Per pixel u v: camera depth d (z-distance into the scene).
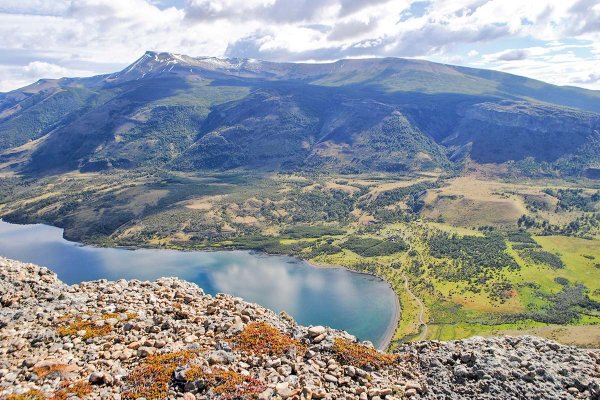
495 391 20.61
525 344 25.22
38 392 18.42
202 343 23.48
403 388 21.31
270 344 23.48
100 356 21.84
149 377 19.75
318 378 21.22
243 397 18.73
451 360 23.39
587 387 20.55
